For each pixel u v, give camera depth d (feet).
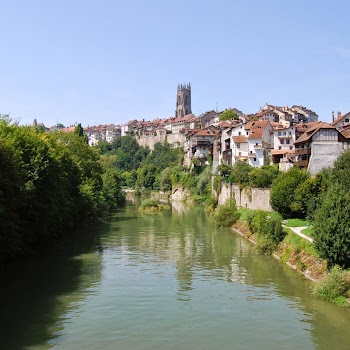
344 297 108.37
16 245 146.00
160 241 197.67
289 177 206.80
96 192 294.66
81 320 96.94
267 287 122.42
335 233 116.06
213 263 152.66
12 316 98.99
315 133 260.21
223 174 348.59
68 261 154.92
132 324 94.89
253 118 501.56
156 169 634.02
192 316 100.07
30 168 164.66
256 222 196.95
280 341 86.48
